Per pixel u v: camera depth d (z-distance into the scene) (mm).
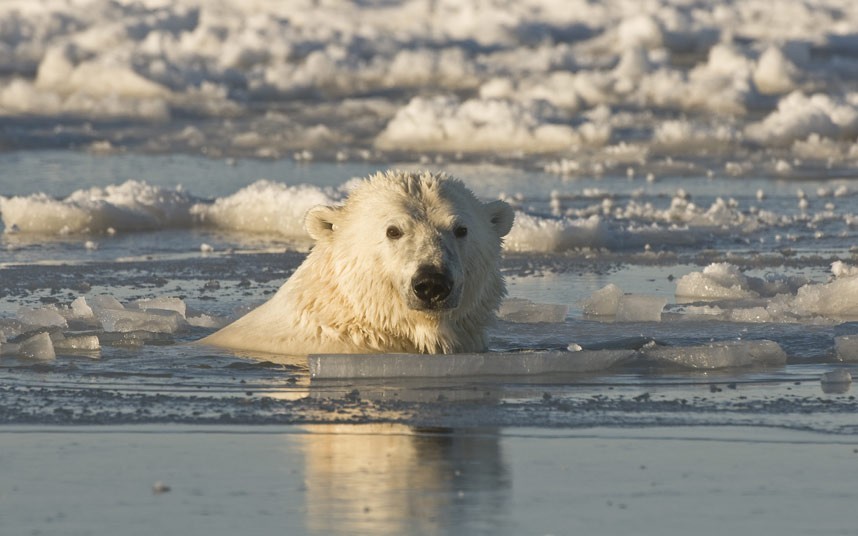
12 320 28688
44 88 90188
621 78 88062
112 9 116375
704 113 82188
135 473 17109
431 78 95812
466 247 24031
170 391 22578
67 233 46219
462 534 14555
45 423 19984
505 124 72188
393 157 68688
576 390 22656
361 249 24297
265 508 15492
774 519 15250
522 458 17828
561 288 35500
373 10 120375
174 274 37438
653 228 44688
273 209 47625
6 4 120062
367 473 17016
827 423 20016
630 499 15938
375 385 23062
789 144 71250
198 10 117750
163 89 88062
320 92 92250
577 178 61750
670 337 28031
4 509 15594
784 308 31250
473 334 25500
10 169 62719
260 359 25297
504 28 111062
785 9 122250
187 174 62281
